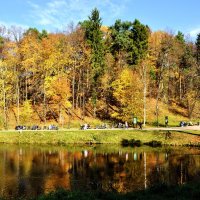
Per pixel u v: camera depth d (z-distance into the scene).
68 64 91.31
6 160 46.03
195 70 101.56
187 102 99.56
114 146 60.41
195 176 34.84
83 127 73.88
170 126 79.94
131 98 79.88
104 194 21.23
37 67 88.56
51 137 66.38
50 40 92.50
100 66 92.31
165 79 103.06
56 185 31.91
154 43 110.75
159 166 40.97
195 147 58.31
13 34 89.81
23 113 83.88
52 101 82.94
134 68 94.56
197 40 113.62
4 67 83.31
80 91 93.25
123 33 107.12
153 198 19.75
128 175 35.97
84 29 99.94
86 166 41.69
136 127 76.81
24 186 31.58
